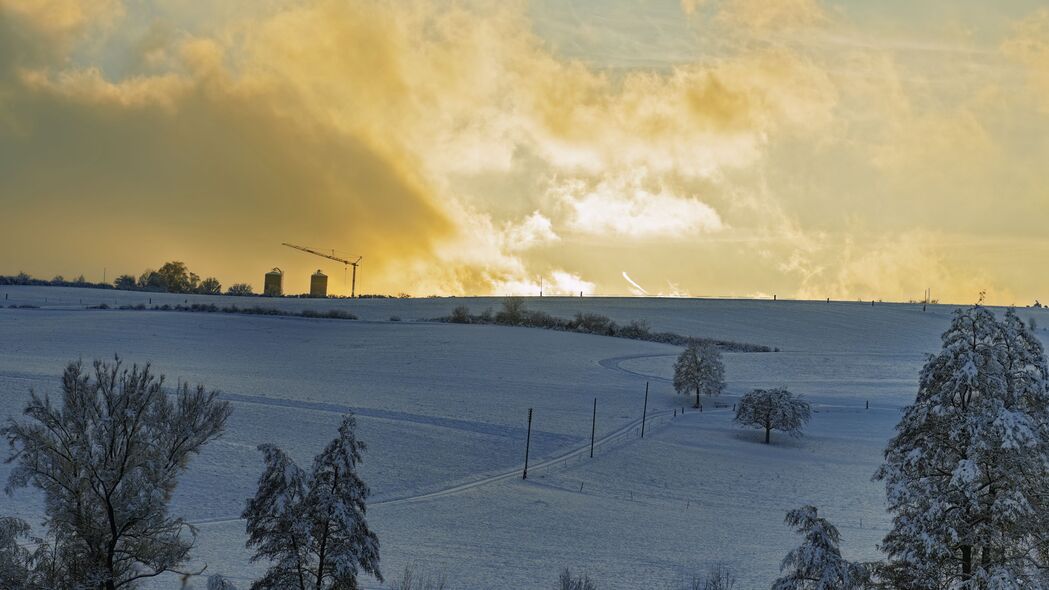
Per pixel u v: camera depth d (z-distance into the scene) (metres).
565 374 119.38
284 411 86.38
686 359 105.06
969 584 22.92
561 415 94.94
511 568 46.00
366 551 22.98
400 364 122.19
